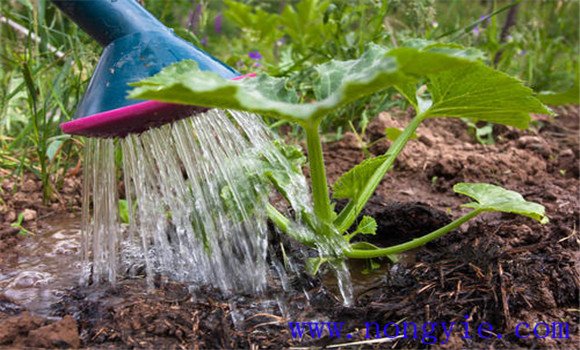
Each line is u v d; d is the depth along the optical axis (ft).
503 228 5.95
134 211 6.77
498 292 4.83
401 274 5.32
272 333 4.61
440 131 9.41
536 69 11.40
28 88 6.68
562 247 5.67
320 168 4.92
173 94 3.83
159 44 4.85
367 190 5.51
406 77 3.71
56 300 5.07
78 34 8.39
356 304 5.01
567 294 4.99
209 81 3.76
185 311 4.79
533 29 12.16
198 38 9.55
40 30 8.18
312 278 5.34
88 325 4.64
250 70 9.86
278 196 6.66
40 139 7.29
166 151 5.10
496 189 5.42
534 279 5.04
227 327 4.55
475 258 5.24
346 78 4.21
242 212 5.16
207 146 5.22
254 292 5.14
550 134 9.61
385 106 9.33
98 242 5.39
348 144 8.71
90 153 5.36
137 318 4.67
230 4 12.54
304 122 4.61
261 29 12.43
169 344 4.43
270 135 6.00
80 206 7.16
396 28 11.66
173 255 5.65
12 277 5.49
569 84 11.03
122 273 5.48
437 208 6.91
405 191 7.56
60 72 7.52
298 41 11.71
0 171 7.50
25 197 7.24
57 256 5.93
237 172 5.28
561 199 7.02
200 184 5.34
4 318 4.80
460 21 13.23
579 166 8.26
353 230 6.27
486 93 5.09
